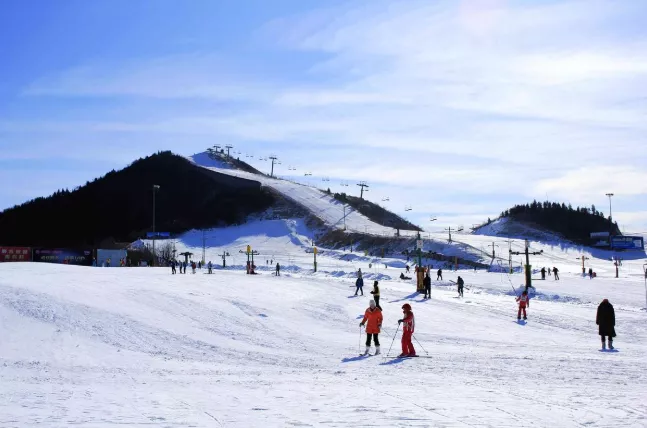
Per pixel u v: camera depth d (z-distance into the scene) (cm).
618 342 2528
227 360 1931
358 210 19362
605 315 2227
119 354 1973
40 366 1716
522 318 3366
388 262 11344
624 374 1525
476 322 3170
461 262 11338
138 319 2602
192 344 2238
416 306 3703
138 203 19375
